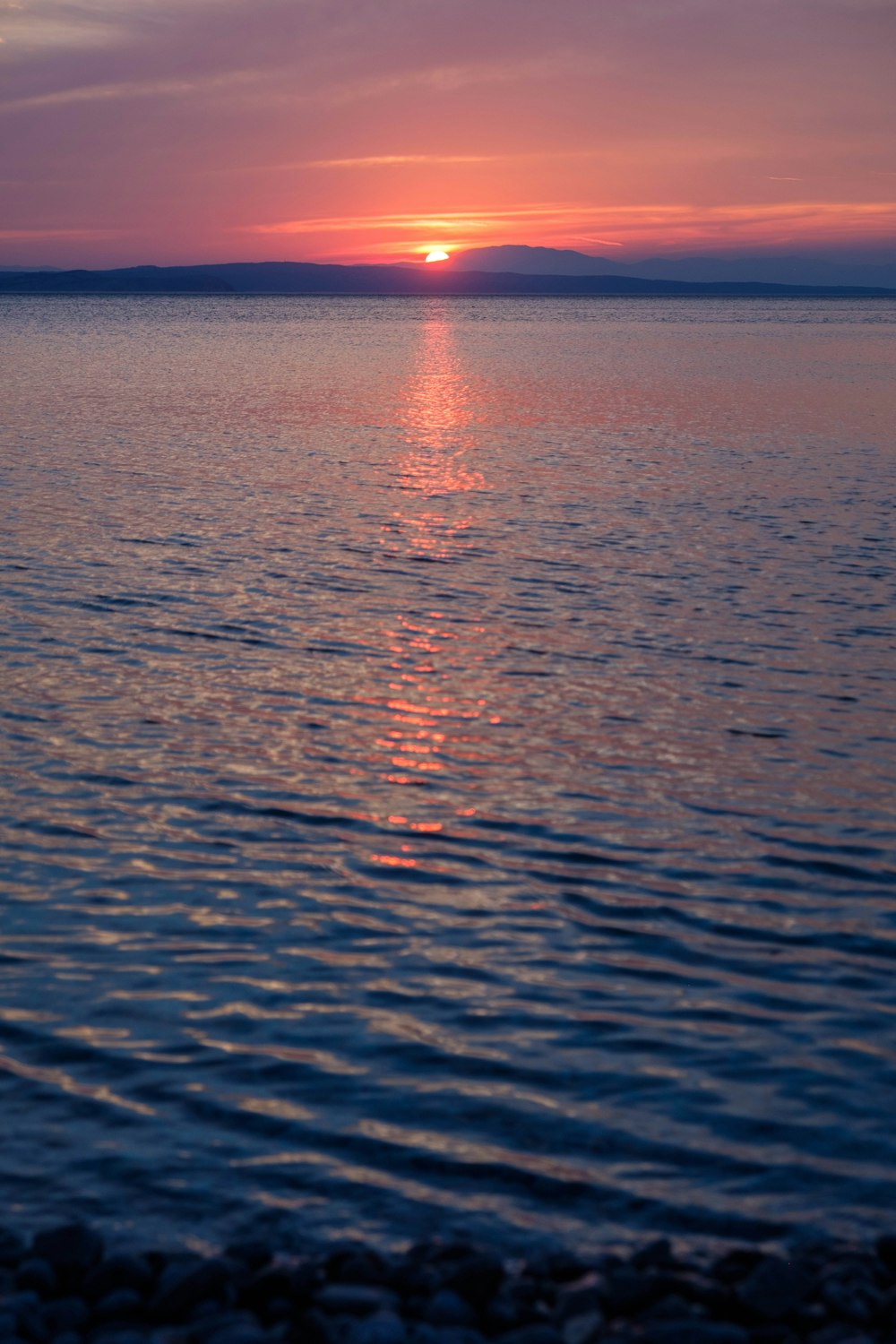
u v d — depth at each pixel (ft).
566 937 31.86
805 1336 17.16
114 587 69.00
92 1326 17.37
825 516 94.07
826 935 32.17
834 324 645.51
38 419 158.40
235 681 53.06
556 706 50.39
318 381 236.43
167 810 39.60
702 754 45.16
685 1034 27.25
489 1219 21.03
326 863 36.09
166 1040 26.61
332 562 76.79
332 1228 20.68
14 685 51.65
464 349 381.19
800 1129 23.70
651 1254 19.53
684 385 228.02
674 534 87.10
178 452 128.47
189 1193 21.56
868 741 46.70
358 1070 25.59
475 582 71.97
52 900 33.27
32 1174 21.98
